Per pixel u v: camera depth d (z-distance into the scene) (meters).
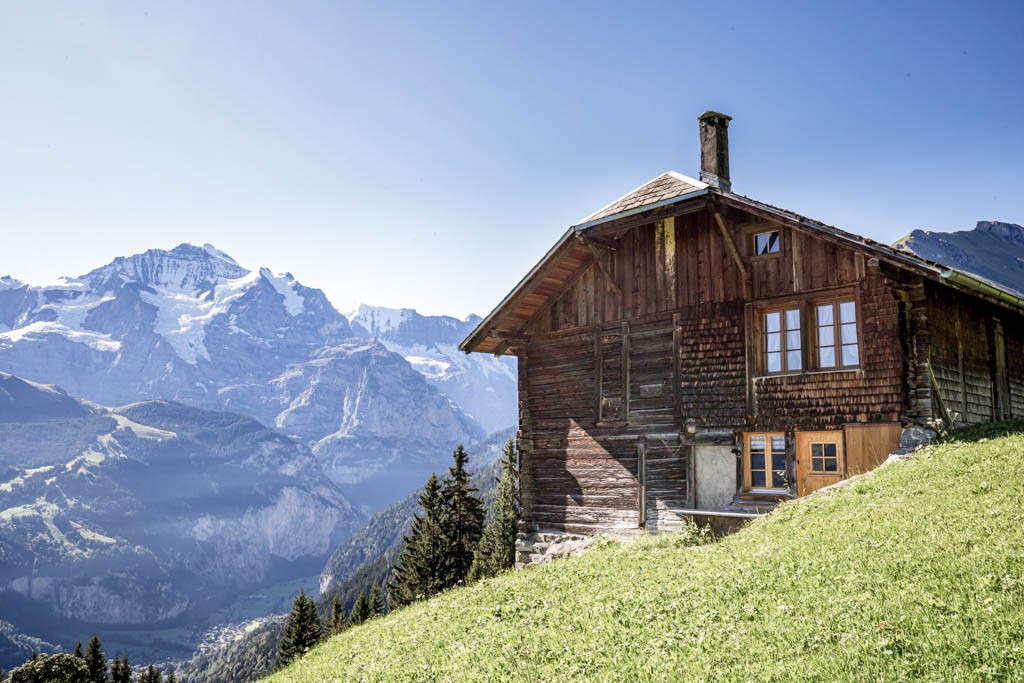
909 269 18.78
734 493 22.12
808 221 20.42
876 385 19.88
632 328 24.97
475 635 13.59
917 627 8.77
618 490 24.66
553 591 15.09
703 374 23.12
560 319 26.95
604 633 11.70
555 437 26.61
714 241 23.44
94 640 88.19
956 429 19.88
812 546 13.12
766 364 22.09
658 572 14.61
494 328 27.02
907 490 15.45
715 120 25.70
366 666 14.25
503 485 85.31
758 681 8.70
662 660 10.07
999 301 22.20
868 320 20.17
